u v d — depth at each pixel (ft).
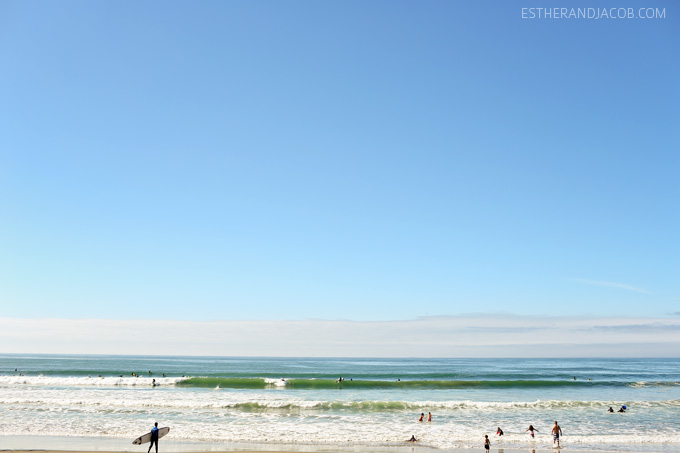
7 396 140.77
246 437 88.38
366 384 184.55
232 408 122.62
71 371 257.75
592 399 154.10
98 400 130.82
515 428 100.73
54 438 84.64
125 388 169.68
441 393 165.68
